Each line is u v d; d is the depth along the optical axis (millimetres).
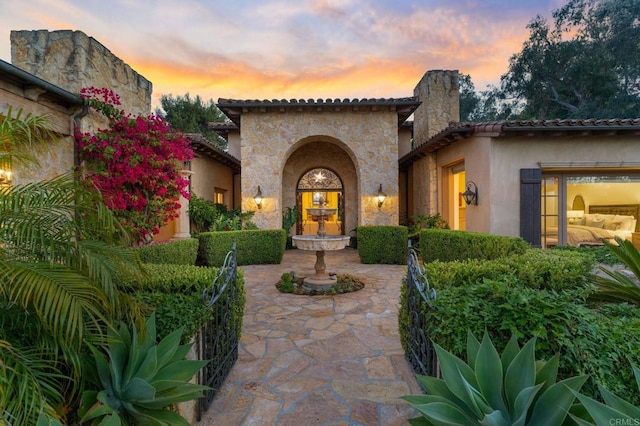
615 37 16547
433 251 7461
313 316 4516
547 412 1367
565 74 17391
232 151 12562
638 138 6879
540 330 1741
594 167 6973
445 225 9094
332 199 13234
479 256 5559
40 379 1562
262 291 5891
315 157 12406
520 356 1530
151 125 5453
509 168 6957
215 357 2617
